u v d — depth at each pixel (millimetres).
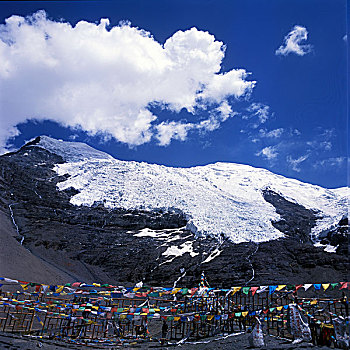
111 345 13594
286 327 14266
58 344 12156
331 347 10789
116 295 12516
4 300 12859
